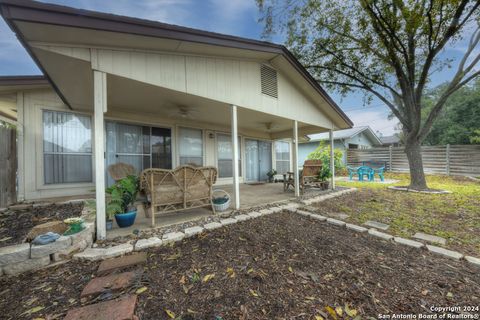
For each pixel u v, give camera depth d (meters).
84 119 4.70
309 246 2.47
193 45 3.08
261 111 4.49
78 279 1.76
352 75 8.06
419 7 5.22
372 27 6.37
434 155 10.11
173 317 1.35
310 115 5.90
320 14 6.97
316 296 1.59
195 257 2.16
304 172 5.89
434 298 1.59
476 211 4.02
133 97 4.05
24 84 3.76
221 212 3.68
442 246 2.53
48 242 1.97
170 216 3.43
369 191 6.48
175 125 6.09
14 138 3.85
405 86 6.55
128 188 3.02
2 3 1.84
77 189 4.57
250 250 2.33
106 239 2.50
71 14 2.08
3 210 3.35
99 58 2.56
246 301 1.52
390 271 1.96
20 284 1.69
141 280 1.74
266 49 3.95
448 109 14.68
